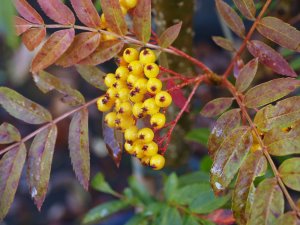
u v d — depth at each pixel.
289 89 0.24
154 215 0.37
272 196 0.21
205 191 0.34
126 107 0.24
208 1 0.93
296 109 0.22
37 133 0.27
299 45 0.26
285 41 0.26
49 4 0.25
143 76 0.24
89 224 0.43
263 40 0.42
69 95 0.28
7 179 0.26
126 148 0.25
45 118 0.28
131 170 0.82
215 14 0.93
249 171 0.22
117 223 0.67
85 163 0.27
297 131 0.22
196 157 0.70
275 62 0.27
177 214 0.35
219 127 0.24
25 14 0.25
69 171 0.81
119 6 0.25
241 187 0.22
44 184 0.26
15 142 0.27
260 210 0.21
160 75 0.28
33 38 0.25
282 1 0.42
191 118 0.43
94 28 0.26
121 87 0.25
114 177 0.80
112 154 0.28
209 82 0.29
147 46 0.26
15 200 0.78
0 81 0.88
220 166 0.22
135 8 0.25
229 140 0.23
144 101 0.24
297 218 0.20
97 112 0.87
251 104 0.24
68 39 0.25
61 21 0.25
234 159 0.22
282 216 0.20
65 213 0.77
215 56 0.93
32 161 0.27
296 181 0.21
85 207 0.78
